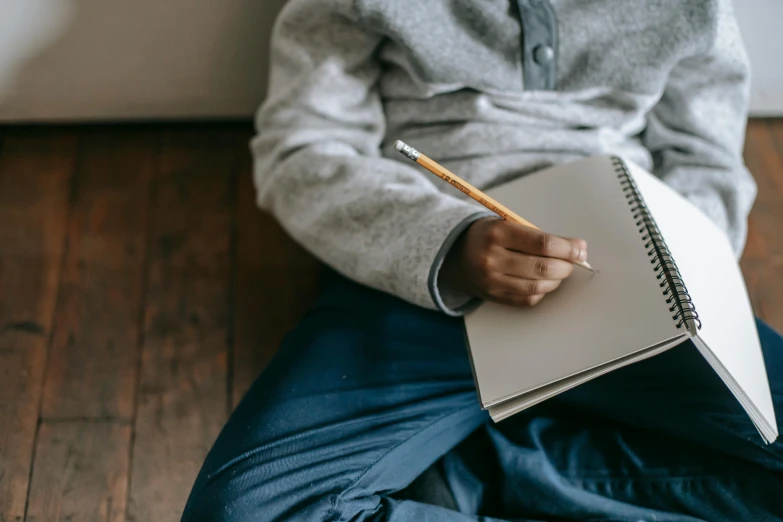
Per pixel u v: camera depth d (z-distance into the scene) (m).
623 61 0.84
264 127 0.94
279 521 0.70
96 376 1.06
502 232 0.72
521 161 0.88
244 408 0.80
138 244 1.18
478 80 0.85
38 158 1.25
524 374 0.69
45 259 1.16
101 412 1.03
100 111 1.24
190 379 1.07
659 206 0.79
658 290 0.68
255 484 0.72
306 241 0.89
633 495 0.81
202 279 1.16
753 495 0.77
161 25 1.11
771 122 1.35
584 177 0.81
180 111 1.25
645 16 0.83
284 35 0.90
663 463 0.82
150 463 1.00
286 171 0.88
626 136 0.94
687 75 0.91
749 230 1.24
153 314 1.12
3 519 0.94
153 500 0.97
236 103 1.24
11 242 1.17
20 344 1.08
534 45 0.83
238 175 1.26
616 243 0.73
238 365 1.09
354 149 0.91
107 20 1.09
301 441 0.75
